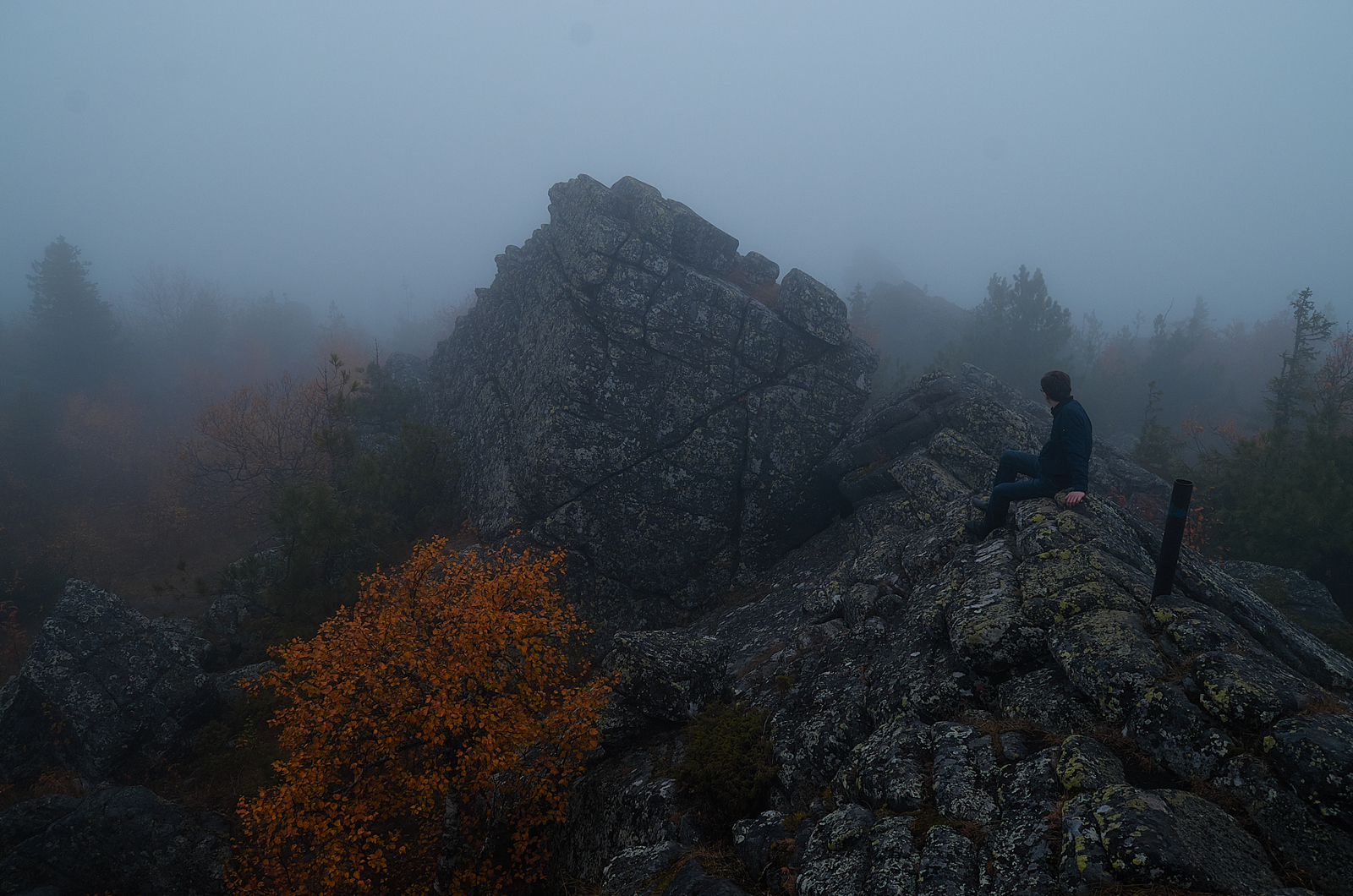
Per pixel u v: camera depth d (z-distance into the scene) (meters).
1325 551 15.17
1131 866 3.55
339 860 8.61
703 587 17.45
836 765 7.33
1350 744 4.02
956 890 4.08
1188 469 21.53
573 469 17.19
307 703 9.02
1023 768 4.92
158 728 13.34
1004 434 15.88
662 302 18.38
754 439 18.34
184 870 10.43
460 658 8.81
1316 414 19.08
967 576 7.91
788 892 5.09
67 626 13.88
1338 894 3.58
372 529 19.33
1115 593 6.33
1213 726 4.64
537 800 9.70
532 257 23.88
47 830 10.61
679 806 7.68
